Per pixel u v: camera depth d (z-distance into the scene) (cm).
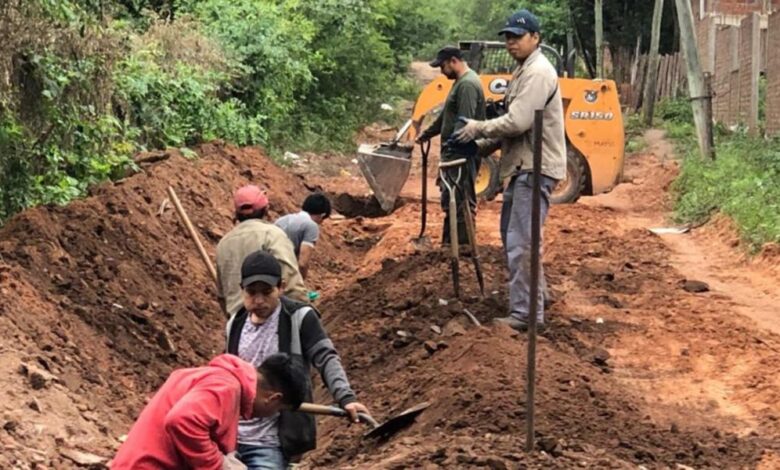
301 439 516
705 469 589
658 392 730
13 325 707
